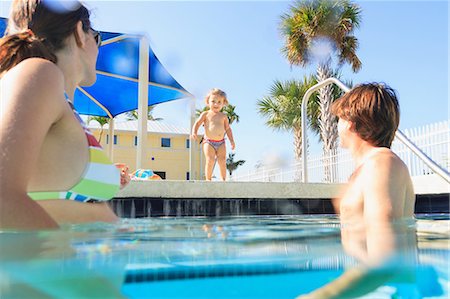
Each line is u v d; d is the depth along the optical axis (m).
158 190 3.90
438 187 4.72
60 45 1.32
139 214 3.80
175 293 0.56
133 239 0.94
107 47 7.42
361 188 1.63
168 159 22.91
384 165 1.58
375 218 1.49
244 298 0.55
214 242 0.93
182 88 8.38
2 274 0.59
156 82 8.38
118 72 8.35
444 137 6.36
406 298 0.59
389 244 0.90
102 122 21.86
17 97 0.93
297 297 0.56
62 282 0.57
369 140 1.75
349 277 0.65
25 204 0.88
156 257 0.74
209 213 4.09
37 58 1.07
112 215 1.48
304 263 0.71
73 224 1.24
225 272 0.66
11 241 0.81
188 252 0.80
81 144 1.24
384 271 0.68
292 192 4.42
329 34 13.79
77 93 9.56
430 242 0.94
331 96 14.42
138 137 6.28
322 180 8.95
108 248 0.79
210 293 0.56
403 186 1.57
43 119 0.97
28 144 0.90
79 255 0.72
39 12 1.28
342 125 1.86
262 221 1.88
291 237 1.03
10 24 1.33
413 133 7.00
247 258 0.75
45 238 0.86
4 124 0.89
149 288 0.57
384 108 1.72
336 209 4.55
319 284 0.61
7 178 0.85
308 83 17.28
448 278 0.65
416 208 5.06
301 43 14.17
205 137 6.57
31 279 0.58
